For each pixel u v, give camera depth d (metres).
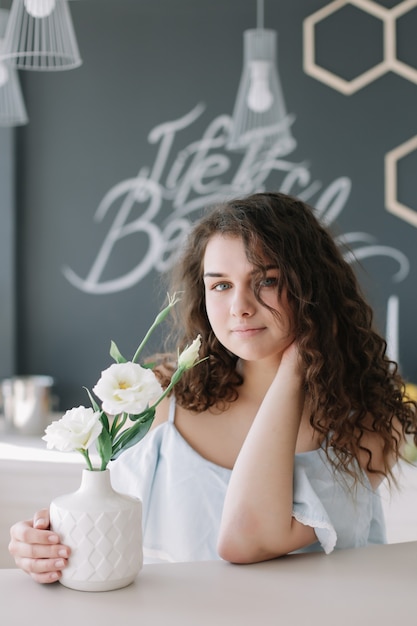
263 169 3.82
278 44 3.80
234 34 3.83
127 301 3.92
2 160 3.86
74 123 3.93
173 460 1.46
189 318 1.53
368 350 1.46
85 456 1.12
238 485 1.25
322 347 1.38
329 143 3.77
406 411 1.51
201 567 1.24
